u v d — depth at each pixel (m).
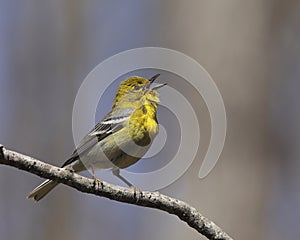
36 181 17.97
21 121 18.53
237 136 13.93
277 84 15.05
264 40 14.64
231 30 14.48
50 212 17.86
